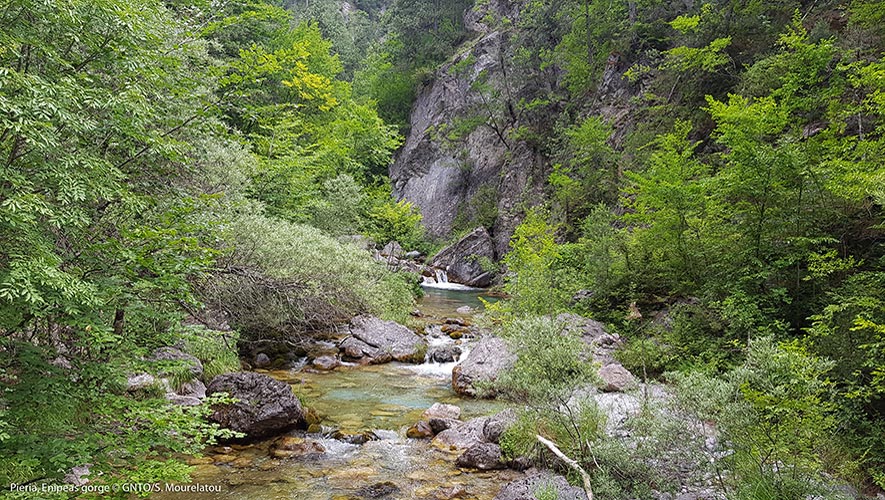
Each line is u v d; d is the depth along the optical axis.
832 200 8.75
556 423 6.41
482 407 9.30
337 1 61.91
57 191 4.63
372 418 8.72
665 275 11.85
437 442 7.62
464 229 31.66
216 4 13.71
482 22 38.81
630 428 5.98
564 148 25.92
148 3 6.90
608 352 10.59
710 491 5.16
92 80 4.83
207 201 7.23
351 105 30.39
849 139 8.71
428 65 39.81
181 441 4.97
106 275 4.91
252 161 14.10
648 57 24.28
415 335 13.70
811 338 7.09
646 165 17.30
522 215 28.31
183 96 7.21
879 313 6.66
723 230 10.41
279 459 6.95
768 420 5.00
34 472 4.55
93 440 4.48
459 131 32.03
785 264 8.67
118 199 5.53
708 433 5.73
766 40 18.09
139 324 5.55
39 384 4.31
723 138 9.62
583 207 21.86
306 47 29.89
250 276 9.18
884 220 8.48
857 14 12.39
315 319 12.14
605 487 5.23
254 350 11.94
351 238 19.94
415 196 36.47
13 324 4.40
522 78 31.47
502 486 6.21
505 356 10.24
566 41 28.77
